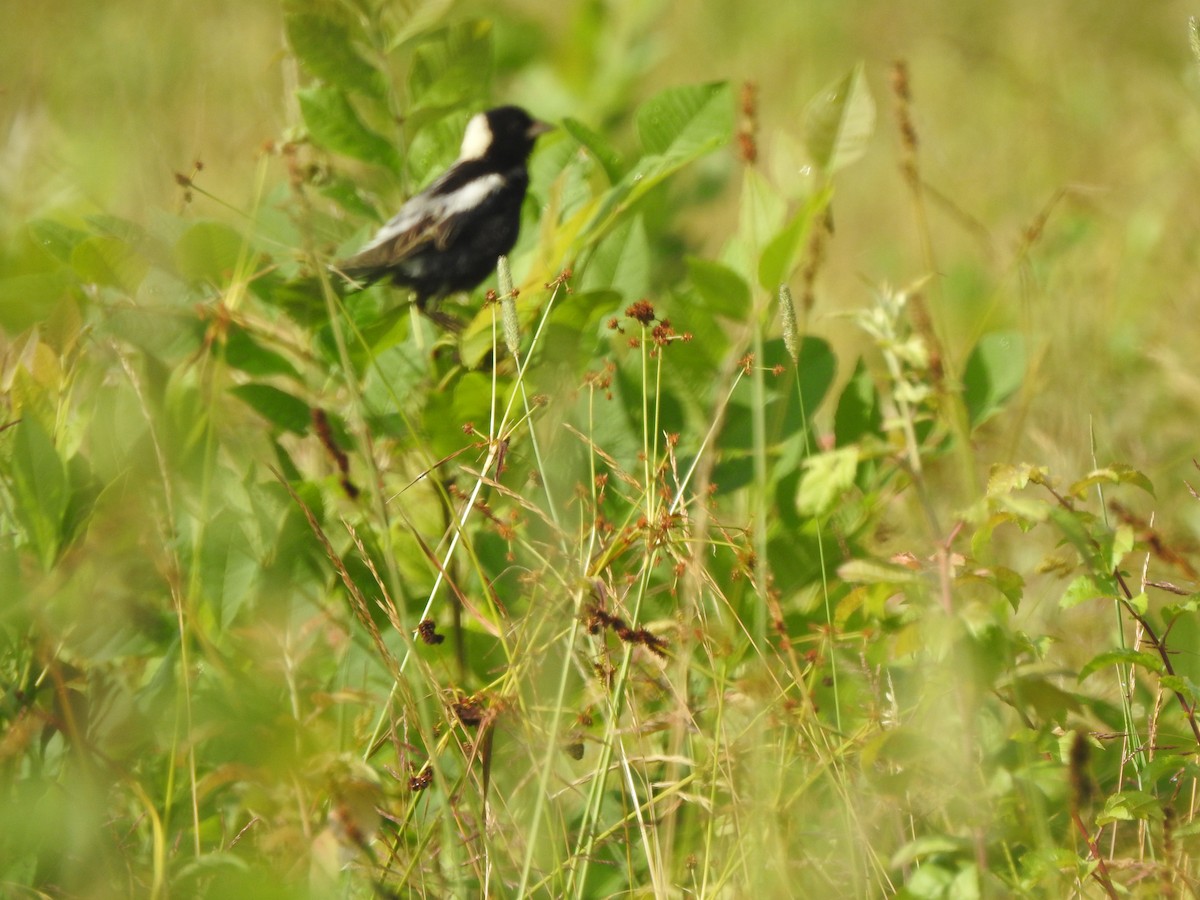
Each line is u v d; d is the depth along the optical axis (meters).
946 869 5.41
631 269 8.81
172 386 7.69
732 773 6.09
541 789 5.67
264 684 7.19
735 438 8.38
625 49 12.50
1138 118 18.11
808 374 8.45
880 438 8.45
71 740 6.37
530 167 10.02
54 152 12.27
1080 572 7.01
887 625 6.67
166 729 6.69
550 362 8.02
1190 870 5.94
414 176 9.91
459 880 5.85
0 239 10.14
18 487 7.04
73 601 6.84
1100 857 5.50
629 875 6.12
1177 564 6.00
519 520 7.64
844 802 6.07
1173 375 11.23
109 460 7.61
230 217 12.02
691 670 7.10
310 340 8.58
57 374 7.66
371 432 8.40
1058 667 6.18
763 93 20.22
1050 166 17.17
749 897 5.70
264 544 7.51
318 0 8.95
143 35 16.98
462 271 9.84
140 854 6.41
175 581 6.63
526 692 7.10
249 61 17.00
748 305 8.29
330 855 5.36
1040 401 10.67
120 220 8.65
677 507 6.79
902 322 6.02
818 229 7.07
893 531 7.98
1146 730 6.92
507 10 13.12
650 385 8.38
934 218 16.52
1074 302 11.86
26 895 5.83
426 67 9.27
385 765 6.90
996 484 5.92
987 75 20.06
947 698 5.73
